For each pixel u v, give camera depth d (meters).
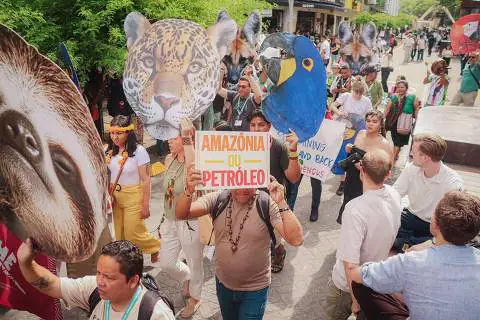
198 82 5.38
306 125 4.59
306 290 4.38
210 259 4.63
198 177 2.40
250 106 5.74
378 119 4.80
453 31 11.30
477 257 2.02
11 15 6.44
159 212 6.02
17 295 2.94
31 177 2.21
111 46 6.99
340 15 39.25
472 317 1.94
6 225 2.44
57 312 3.23
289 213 2.55
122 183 4.09
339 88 9.02
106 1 6.97
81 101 1.89
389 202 2.79
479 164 5.95
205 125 7.58
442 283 1.98
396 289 2.14
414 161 3.55
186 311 3.85
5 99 2.11
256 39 8.73
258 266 2.74
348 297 3.13
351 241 2.68
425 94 13.66
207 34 5.31
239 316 2.86
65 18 7.28
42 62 1.88
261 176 2.54
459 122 7.05
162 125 5.48
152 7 7.30
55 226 2.23
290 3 15.16
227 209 2.75
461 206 2.02
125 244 2.02
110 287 1.96
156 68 5.34
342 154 6.41
